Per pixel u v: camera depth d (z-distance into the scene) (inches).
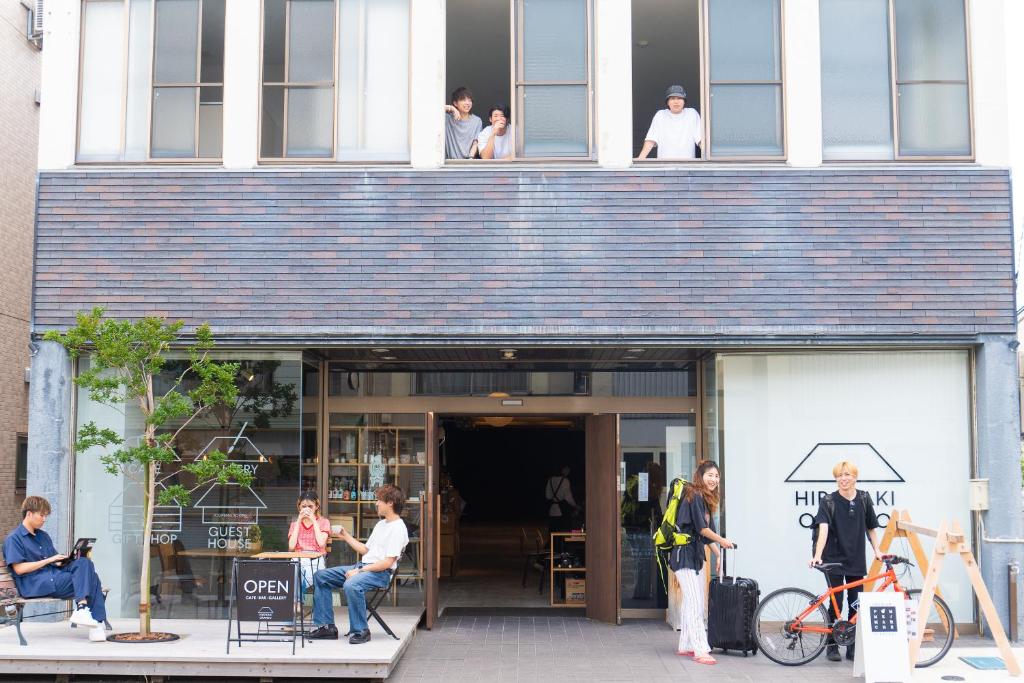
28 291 674.8
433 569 434.6
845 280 402.0
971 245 402.9
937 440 411.2
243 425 411.2
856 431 413.7
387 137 414.6
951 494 409.1
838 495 354.9
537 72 413.7
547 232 405.4
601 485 453.1
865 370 415.5
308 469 434.6
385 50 417.7
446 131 420.2
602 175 406.6
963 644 384.2
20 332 663.1
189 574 408.2
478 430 1197.1
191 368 392.2
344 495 461.7
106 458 357.4
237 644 346.3
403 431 464.4
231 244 407.5
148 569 365.7
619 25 412.2
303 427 418.3
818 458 414.6
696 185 406.3
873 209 404.2
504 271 404.2
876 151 409.1
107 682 330.6
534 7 415.2
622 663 355.9
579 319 401.7
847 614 351.6
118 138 416.8
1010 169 405.4
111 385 349.4
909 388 413.7
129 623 397.4
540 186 407.2
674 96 419.2
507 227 405.7
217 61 417.7
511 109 413.1
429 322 402.3
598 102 410.3
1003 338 400.8
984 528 400.2
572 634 414.6
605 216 405.7
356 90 416.2
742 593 362.9
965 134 410.3
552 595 492.4
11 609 353.1
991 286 402.0
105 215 409.7
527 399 465.1
